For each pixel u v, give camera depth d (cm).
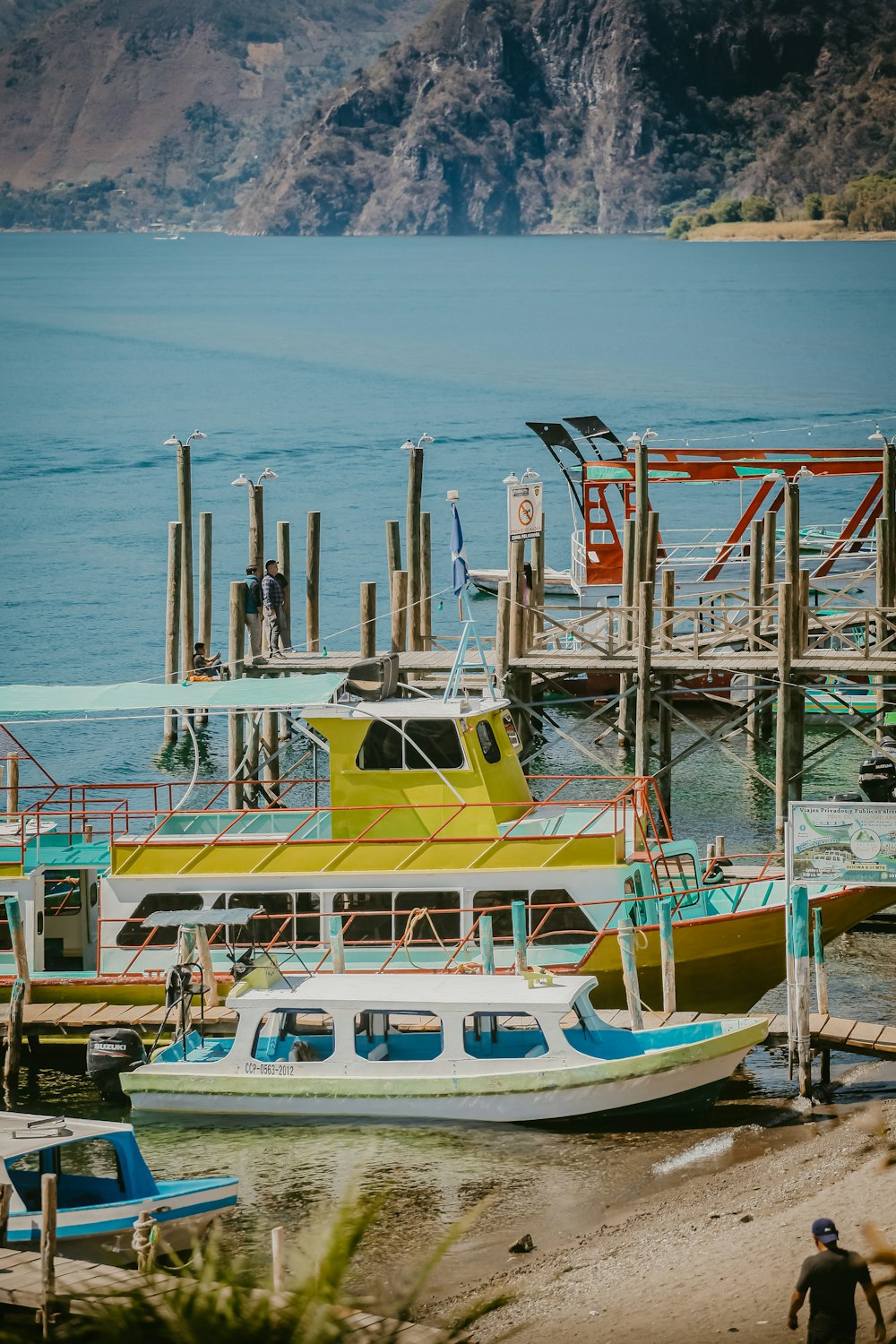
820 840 4897
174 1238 3984
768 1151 4559
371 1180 4553
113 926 5528
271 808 5838
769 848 7575
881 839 4862
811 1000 5812
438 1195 4453
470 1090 4788
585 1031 4916
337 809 5484
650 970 5400
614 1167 4559
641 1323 3541
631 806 6981
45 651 11762
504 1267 4016
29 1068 5456
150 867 5522
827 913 5534
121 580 14175
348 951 5434
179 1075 4903
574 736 9706
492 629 12138
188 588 8900
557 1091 4756
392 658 5809
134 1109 4969
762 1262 3759
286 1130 4891
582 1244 4097
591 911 5391
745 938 5434
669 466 10219
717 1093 4809
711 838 7762
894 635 7400
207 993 5338
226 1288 2711
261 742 7938
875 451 9969
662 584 9475
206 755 9400
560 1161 4612
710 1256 3856
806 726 9538
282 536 8325
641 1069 4712
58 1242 3822
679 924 5362
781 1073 5166
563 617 11656
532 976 4925
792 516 7100
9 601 13312
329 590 13612
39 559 15000
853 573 9906
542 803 5459
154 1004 5491
